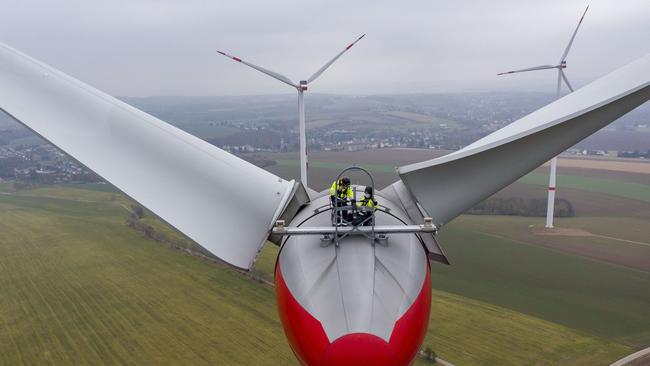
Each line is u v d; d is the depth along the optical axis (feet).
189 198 29.86
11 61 31.76
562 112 29.22
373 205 27.94
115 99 32.53
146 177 29.68
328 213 29.04
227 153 33.14
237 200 30.42
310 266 24.56
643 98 27.25
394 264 24.17
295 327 23.61
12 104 29.73
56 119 29.94
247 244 29.66
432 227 24.79
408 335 22.33
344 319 21.53
